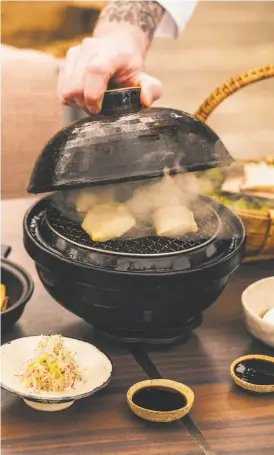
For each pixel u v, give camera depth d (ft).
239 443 4.27
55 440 4.28
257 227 5.96
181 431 4.37
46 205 5.78
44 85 9.07
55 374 4.56
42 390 4.51
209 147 4.95
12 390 4.42
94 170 4.74
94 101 5.53
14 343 4.93
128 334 5.24
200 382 4.88
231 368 4.88
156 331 5.20
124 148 4.75
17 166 9.43
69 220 5.33
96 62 5.68
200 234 5.20
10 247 6.40
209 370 5.03
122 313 4.97
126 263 4.79
